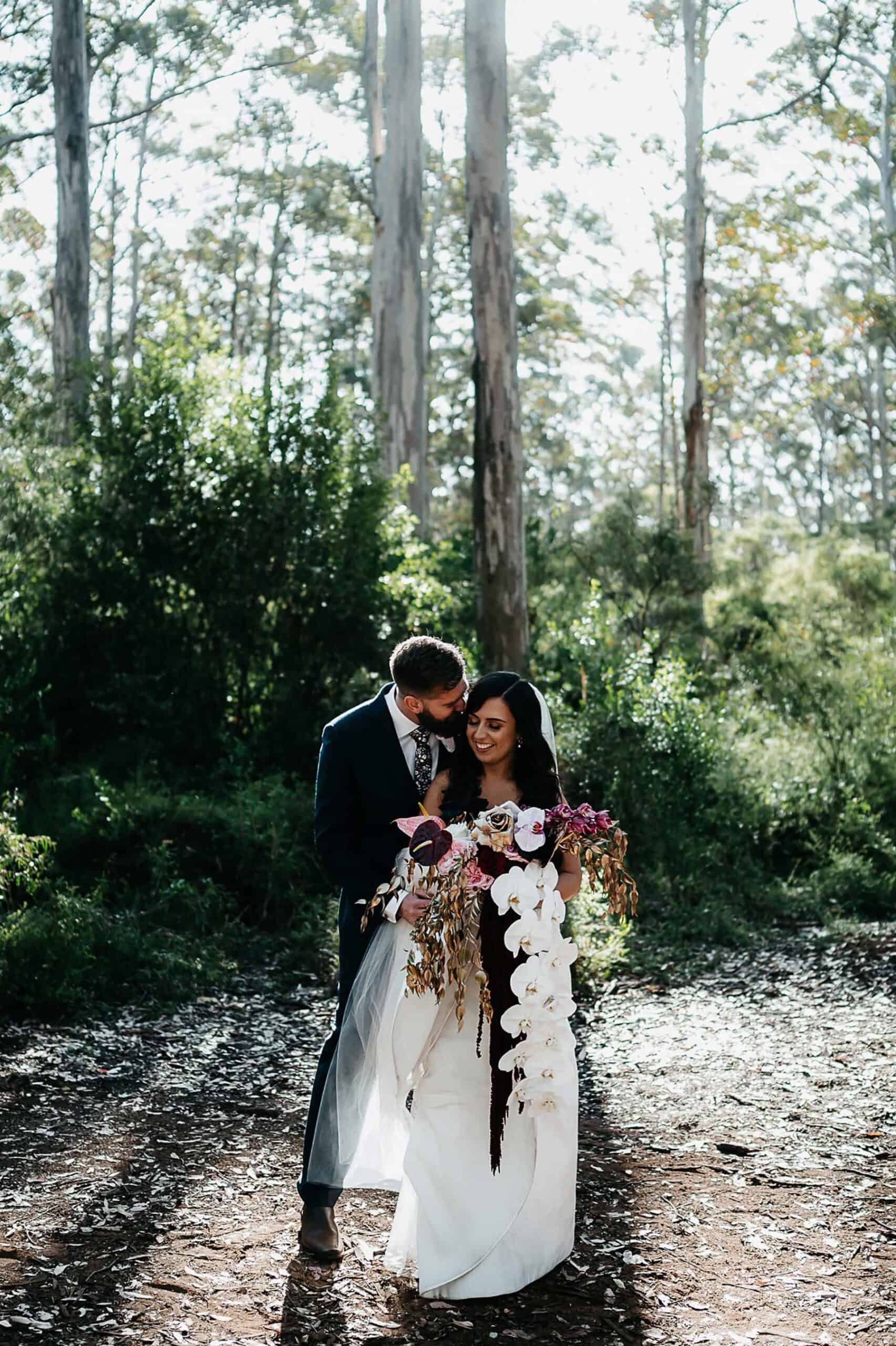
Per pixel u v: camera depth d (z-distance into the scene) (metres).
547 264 31.69
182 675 9.91
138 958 6.70
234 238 35.31
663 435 31.41
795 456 46.69
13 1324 3.02
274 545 9.90
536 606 13.73
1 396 10.53
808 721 11.71
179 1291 3.23
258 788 8.74
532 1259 3.30
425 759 3.57
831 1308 3.16
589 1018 6.27
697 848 9.40
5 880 6.85
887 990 6.66
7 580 9.86
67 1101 4.89
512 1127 3.36
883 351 33.84
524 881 3.32
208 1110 4.83
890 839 9.96
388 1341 3.00
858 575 18.16
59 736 9.94
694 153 20.25
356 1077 3.46
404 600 10.65
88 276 16.06
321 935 7.49
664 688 10.73
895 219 25.94
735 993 6.78
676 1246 3.54
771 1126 4.58
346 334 34.75
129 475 9.96
